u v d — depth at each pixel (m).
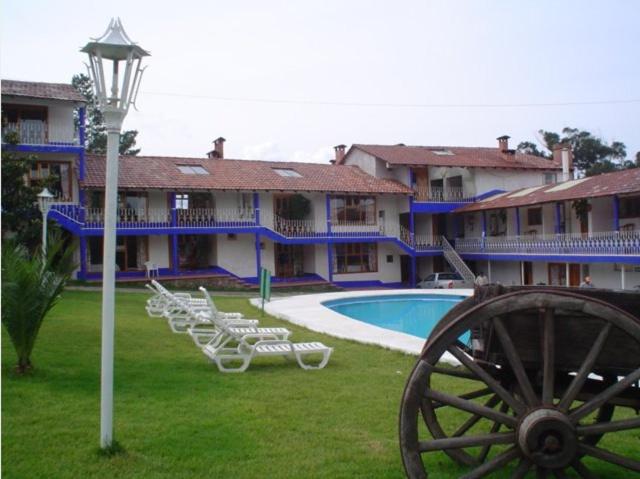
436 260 40.09
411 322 20.98
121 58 5.27
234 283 32.75
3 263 8.02
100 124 52.22
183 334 12.52
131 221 30.56
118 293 23.66
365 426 6.30
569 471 5.20
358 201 37.66
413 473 4.09
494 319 4.18
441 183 40.78
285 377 8.66
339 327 13.96
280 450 5.53
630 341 4.21
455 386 8.15
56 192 28.41
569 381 4.93
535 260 31.94
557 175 42.25
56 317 13.84
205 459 5.28
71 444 5.54
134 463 5.12
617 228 27.84
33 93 27.09
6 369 8.32
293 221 35.66
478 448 5.89
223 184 32.47
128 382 8.03
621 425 4.05
